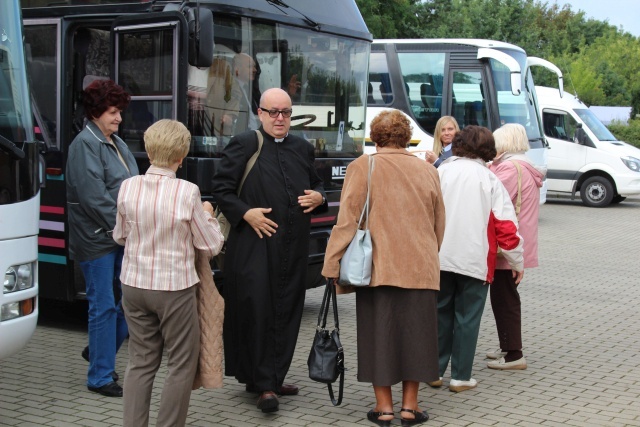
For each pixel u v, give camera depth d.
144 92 7.31
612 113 38.72
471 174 6.17
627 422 5.75
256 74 7.73
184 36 7.00
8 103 5.34
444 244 6.15
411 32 31.44
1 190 5.07
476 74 16.30
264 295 5.73
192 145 7.21
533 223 6.96
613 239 15.66
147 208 4.82
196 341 4.95
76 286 7.57
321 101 8.46
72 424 5.48
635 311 9.49
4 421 5.50
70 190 6.07
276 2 7.96
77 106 7.71
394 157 5.64
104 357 6.06
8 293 5.12
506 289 6.93
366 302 5.66
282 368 5.81
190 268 4.89
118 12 7.44
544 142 17.34
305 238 5.96
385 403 5.64
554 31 56.06
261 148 5.89
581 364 7.23
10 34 5.49
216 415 5.76
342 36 8.68
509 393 6.38
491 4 32.16
